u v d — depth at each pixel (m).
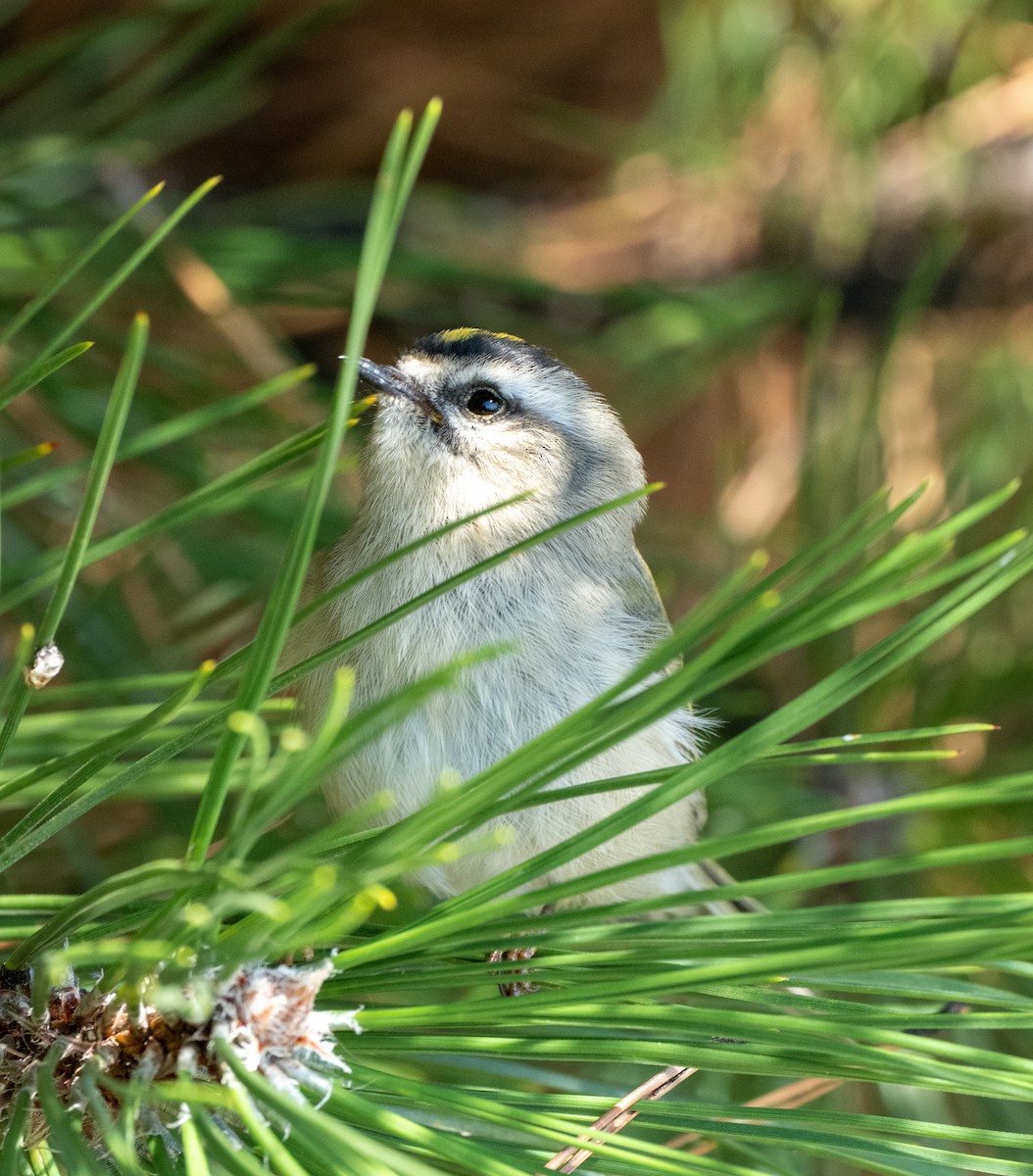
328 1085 1.61
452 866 1.87
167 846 1.87
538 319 1.94
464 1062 1.84
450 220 1.96
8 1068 1.70
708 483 1.97
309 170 1.96
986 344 1.94
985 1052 1.65
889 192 1.94
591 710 1.51
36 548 1.88
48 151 1.88
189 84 1.89
